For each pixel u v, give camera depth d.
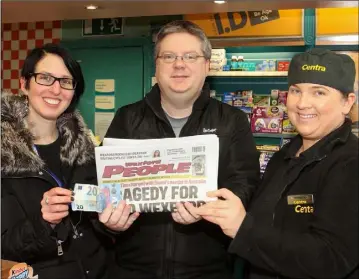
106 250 1.86
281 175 1.42
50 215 1.43
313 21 3.63
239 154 1.72
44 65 1.63
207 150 1.44
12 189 1.56
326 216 1.18
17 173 1.57
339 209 1.16
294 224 1.29
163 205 1.45
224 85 4.08
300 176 1.32
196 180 1.44
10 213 1.53
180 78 1.67
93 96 4.38
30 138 1.62
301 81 1.31
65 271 1.64
